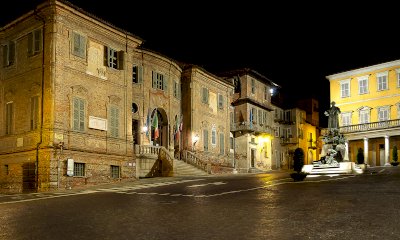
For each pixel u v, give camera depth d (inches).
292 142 2864.2
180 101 1786.4
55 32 1154.7
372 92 2363.4
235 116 2257.6
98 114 1277.1
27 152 1162.0
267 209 558.3
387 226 416.8
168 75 1670.8
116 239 394.0
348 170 1312.7
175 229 435.2
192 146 1768.0
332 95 2524.6
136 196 791.7
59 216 547.2
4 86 1291.8
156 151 1504.7
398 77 2277.3
